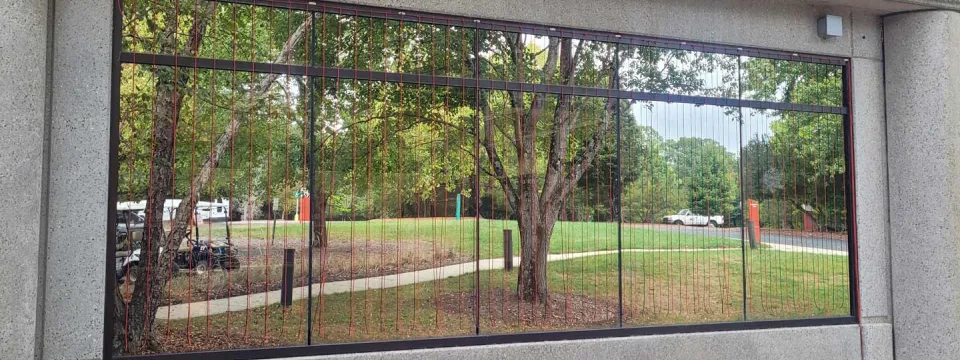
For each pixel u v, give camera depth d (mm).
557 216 6270
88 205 3393
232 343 5008
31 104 3100
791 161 6500
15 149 3008
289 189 6301
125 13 4621
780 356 4680
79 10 3422
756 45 4824
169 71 4895
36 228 3154
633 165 6504
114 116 3496
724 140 6328
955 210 4742
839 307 5891
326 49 5781
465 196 6297
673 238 7547
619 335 4371
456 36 5875
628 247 7035
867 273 4973
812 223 6184
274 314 5809
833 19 4891
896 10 4953
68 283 3350
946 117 4766
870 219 4996
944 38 4820
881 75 5109
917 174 4824
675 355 4426
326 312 5859
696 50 4754
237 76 5531
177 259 6043
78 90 3395
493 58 6074
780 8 4910
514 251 6809
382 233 5242
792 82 6277
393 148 6211
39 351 3307
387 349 3900
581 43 6188
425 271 6805
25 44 3061
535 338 4180
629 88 6121
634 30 4520
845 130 5086
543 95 6238
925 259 4773
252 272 6625
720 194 6543
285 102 5863
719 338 4535
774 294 6758
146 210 4891
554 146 6270
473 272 6238
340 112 6082
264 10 5543
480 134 6262
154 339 4883
